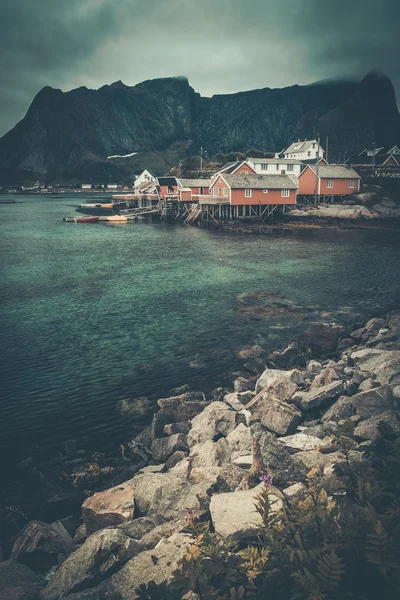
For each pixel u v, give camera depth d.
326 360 17.59
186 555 4.45
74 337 21.59
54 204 142.00
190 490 8.16
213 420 11.94
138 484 8.83
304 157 118.94
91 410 14.80
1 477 11.39
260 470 7.98
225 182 72.44
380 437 7.42
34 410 14.79
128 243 54.91
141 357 19.17
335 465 6.07
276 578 4.18
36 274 36.19
